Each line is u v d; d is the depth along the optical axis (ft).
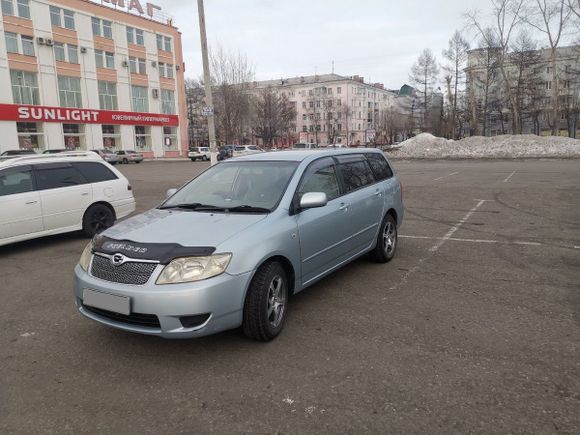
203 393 10.44
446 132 216.95
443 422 9.12
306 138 325.01
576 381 10.46
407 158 117.29
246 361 11.84
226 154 142.92
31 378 11.33
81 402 10.23
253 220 13.34
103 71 157.79
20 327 14.56
